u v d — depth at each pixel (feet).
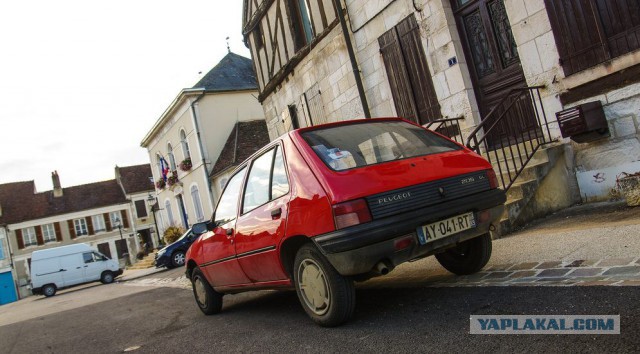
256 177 14.19
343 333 10.94
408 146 12.91
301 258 11.82
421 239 10.75
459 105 25.45
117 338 18.01
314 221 10.86
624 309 8.34
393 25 29.17
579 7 18.79
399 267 17.92
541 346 7.75
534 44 20.88
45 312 39.19
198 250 17.79
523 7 21.08
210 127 78.48
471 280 12.89
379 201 10.46
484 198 11.90
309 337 11.37
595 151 19.25
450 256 14.14
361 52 32.42
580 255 12.14
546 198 19.44
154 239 151.33
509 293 10.80
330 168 11.25
